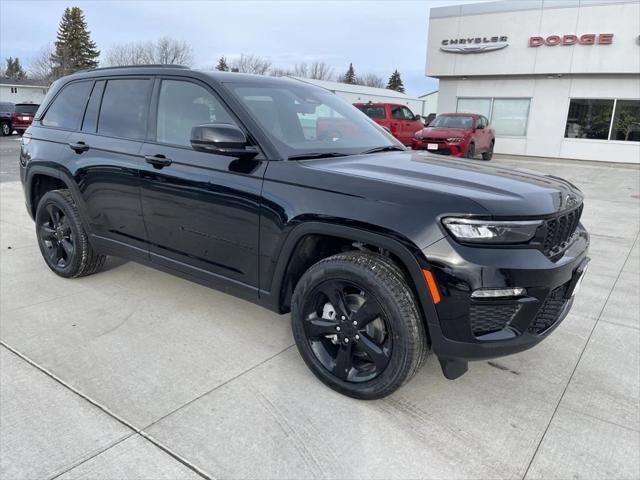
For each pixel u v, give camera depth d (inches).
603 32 666.8
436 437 97.7
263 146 115.9
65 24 2407.7
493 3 735.7
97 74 159.9
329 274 105.5
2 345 128.0
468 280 90.7
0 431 95.3
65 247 169.9
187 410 103.2
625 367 126.6
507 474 88.7
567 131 733.9
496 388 115.8
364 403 107.4
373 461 90.5
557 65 705.6
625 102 688.4
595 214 329.7
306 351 113.7
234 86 127.7
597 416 106.2
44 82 2249.0
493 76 764.6
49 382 111.9
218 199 120.1
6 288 166.1
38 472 85.4
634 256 229.5
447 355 96.9
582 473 89.4
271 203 111.0
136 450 91.4
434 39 795.4
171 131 134.2
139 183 137.6
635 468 91.1
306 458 90.7
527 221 93.7
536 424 102.9
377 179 102.7
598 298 174.2
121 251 151.6
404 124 665.0
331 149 126.1
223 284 126.3
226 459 89.8
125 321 143.3
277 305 117.3
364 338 104.4
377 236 97.4
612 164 681.6
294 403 106.6
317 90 154.1
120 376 115.0
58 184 177.9
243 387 112.0
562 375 122.3
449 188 98.4
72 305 153.3
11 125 958.4
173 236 134.0
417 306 98.0
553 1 690.8
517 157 748.6
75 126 161.8
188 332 137.7
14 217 272.5
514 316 95.8
